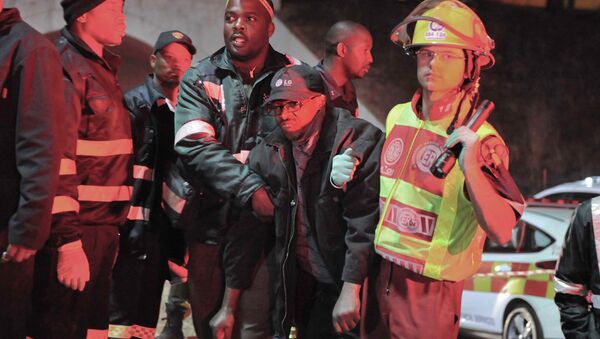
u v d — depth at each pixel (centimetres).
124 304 708
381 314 518
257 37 607
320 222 541
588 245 482
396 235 506
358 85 2161
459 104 501
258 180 555
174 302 881
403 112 526
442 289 501
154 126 708
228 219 605
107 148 585
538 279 1080
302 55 2081
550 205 1170
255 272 578
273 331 581
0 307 509
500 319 1118
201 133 589
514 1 2584
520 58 2467
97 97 577
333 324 536
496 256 1141
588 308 490
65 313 562
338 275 544
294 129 536
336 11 2169
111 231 600
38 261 545
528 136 2375
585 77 2473
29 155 495
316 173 541
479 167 469
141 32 1962
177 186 679
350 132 534
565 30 2550
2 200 503
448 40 489
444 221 493
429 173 497
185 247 718
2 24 506
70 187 542
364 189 523
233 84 611
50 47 506
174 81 765
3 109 500
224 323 581
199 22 1975
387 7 2244
